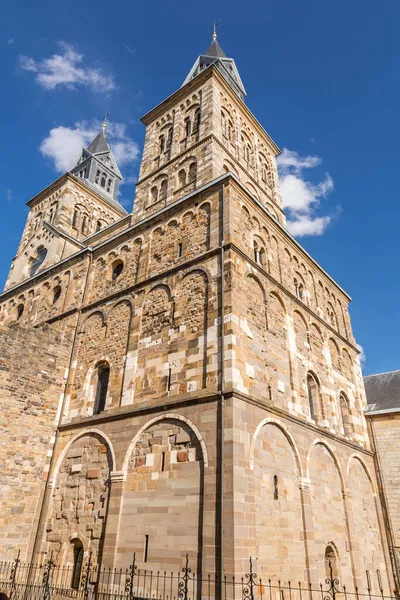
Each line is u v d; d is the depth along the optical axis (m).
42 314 26.69
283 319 21.19
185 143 29.00
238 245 19.47
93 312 23.52
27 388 20.53
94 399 20.70
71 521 17.67
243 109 32.47
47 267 30.09
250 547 13.25
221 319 17.14
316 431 20.08
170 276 20.50
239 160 29.47
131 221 28.52
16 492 18.61
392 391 31.27
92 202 40.53
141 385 18.50
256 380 17.11
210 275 18.64
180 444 15.70
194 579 13.11
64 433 20.50
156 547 14.51
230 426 14.58
